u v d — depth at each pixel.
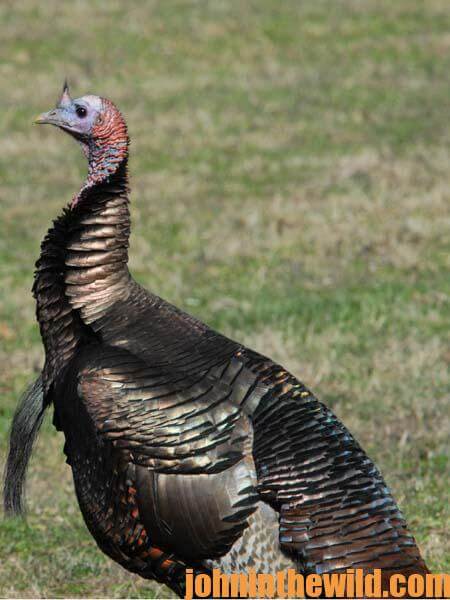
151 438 15.20
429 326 34.53
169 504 15.16
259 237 44.41
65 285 16.89
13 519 23.27
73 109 17.69
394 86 71.25
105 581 20.98
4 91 70.00
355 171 53.47
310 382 30.14
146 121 64.81
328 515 14.40
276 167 55.84
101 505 15.91
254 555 14.75
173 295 37.81
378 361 31.48
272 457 14.94
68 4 86.12
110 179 17.31
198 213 48.41
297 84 71.94
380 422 27.77
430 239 43.44
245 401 15.53
